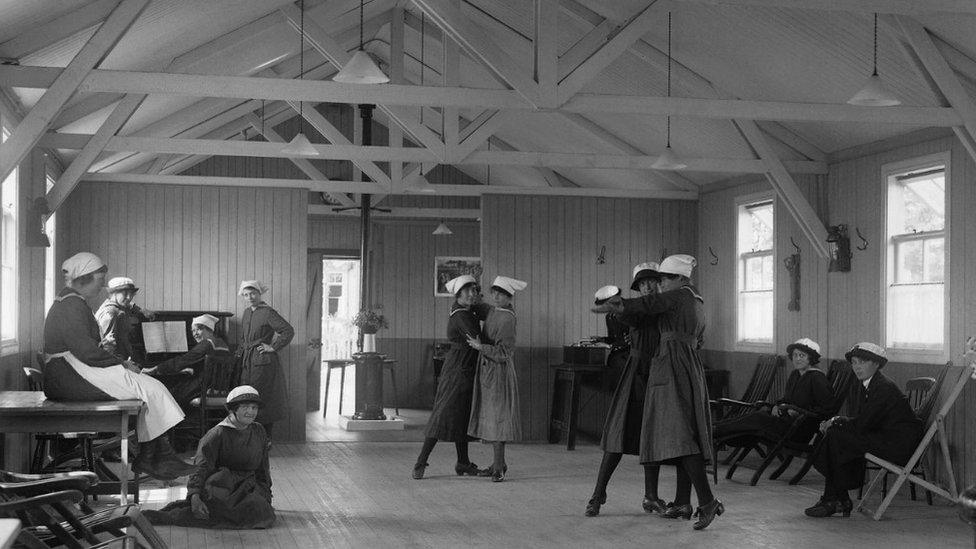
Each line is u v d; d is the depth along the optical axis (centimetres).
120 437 620
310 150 909
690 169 942
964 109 721
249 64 1040
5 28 615
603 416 1160
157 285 1067
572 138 1209
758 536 607
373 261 1570
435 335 1591
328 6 961
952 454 760
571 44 985
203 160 1455
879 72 789
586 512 666
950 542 597
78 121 854
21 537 375
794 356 837
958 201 784
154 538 470
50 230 911
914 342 842
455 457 968
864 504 718
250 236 1087
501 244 1162
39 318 855
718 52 882
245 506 612
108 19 645
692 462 617
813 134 946
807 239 986
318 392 1505
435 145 923
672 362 621
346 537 591
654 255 1193
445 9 667
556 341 1164
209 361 899
